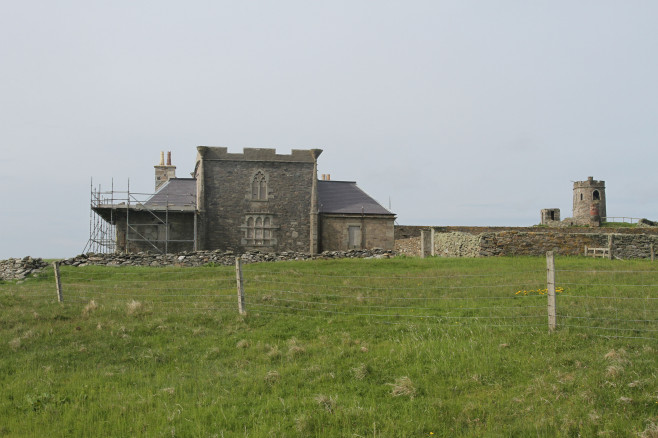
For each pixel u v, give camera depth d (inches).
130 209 1467.8
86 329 569.6
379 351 466.3
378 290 695.1
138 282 864.9
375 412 355.9
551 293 480.4
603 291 613.6
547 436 314.7
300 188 1625.2
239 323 573.3
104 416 372.8
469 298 616.4
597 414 331.0
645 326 472.7
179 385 419.8
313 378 422.9
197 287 779.4
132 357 490.0
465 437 321.4
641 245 1084.5
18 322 604.4
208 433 339.6
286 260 1241.4
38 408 387.5
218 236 1576.0
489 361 422.0
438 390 385.4
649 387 356.5
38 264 1066.1
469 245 1163.3
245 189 1599.4
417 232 1843.0
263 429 339.0
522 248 1117.7
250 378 425.7
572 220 2613.2
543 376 389.7
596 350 425.4
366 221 1684.3
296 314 600.1
